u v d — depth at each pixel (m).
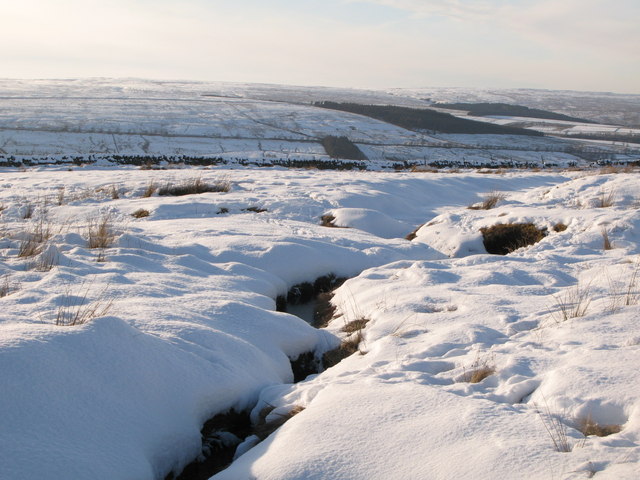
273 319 5.49
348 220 11.00
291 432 3.36
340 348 5.41
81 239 7.81
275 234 9.24
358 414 3.39
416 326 5.19
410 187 14.93
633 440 2.82
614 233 8.07
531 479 2.54
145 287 5.75
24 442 2.86
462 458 2.79
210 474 3.59
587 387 3.36
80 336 3.69
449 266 7.23
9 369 3.16
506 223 9.41
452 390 3.68
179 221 10.24
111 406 3.37
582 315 4.75
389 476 2.79
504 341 4.53
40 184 14.76
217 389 4.04
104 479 2.90
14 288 5.38
